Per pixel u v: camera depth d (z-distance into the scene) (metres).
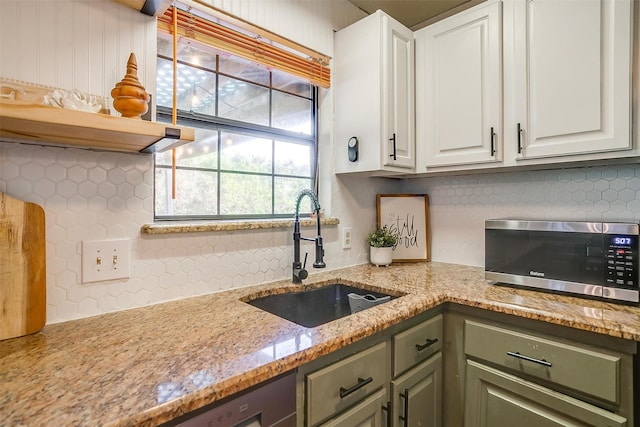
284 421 0.77
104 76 0.97
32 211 0.87
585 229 1.18
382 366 1.05
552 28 1.28
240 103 1.51
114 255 1.04
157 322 0.96
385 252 1.82
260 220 1.47
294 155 1.71
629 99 1.13
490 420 1.21
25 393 0.59
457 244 1.91
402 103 1.63
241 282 1.36
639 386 0.95
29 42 0.86
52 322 0.93
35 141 0.89
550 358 1.08
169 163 1.29
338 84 1.73
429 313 1.27
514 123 1.38
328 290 1.55
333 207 1.75
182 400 0.58
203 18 1.29
